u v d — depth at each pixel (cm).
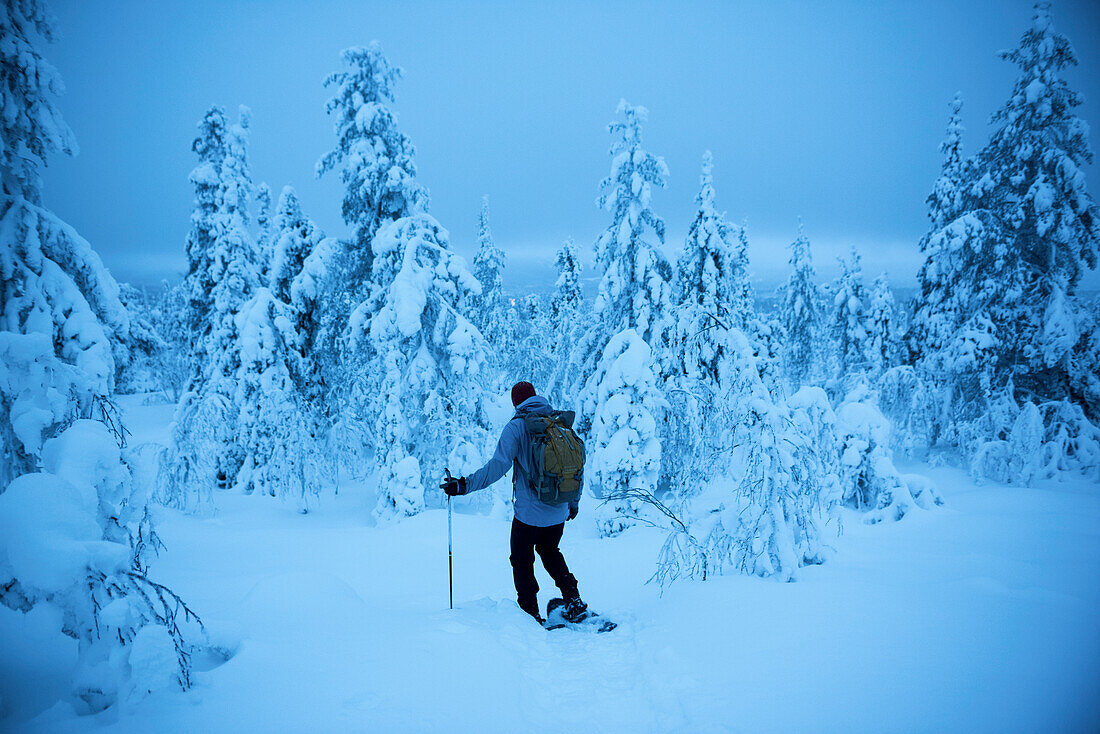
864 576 499
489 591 842
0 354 366
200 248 2017
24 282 618
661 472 1556
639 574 880
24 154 628
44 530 240
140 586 266
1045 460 1552
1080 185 1544
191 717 243
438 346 1466
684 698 287
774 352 2677
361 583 902
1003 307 1733
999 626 335
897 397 1886
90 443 279
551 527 462
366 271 1738
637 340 1416
